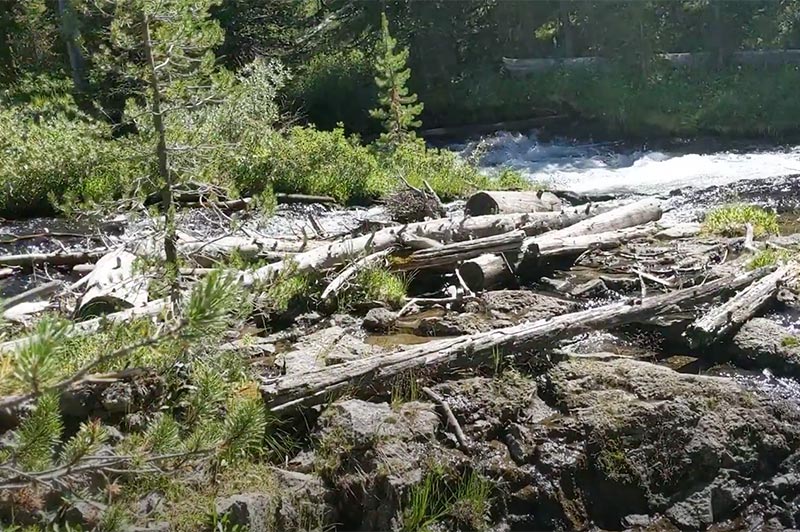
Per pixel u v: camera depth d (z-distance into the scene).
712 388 6.48
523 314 8.58
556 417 6.32
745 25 27.09
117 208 7.63
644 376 6.62
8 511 4.86
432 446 5.88
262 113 15.88
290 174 15.41
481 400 6.41
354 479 5.59
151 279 7.00
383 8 27.58
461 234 10.48
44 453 3.87
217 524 4.97
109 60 7.11
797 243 10.82
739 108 23.94
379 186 15.54
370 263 9.34
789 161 19.56
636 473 5.93
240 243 9.67
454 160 17.81
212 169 7.66
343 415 6.00
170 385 6.00
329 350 7.28
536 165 21.67
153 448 4.50
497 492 5.78
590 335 7.98
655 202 12.35
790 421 6.41
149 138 7.14
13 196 14.21
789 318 8.15
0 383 3.27
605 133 25.14
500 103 26.89
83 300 7.86
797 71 25.11
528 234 11.13
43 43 27.36
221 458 4.88
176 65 7.04
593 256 10.83
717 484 5.92
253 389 6.36
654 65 26.94
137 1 6.68
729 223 11.74
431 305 9.09
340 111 26.59
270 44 27.28
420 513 5.43
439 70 28.22
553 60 28.38
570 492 5.85
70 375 3.70
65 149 14.65
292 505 5.41
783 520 5.77
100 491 5.08
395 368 6.55
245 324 8.29
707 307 8.27
